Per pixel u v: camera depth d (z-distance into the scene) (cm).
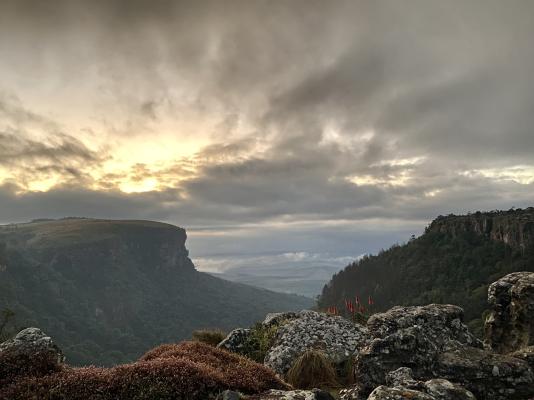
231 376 844
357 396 819
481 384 766
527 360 831
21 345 838
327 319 1421
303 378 1103
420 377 796
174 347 1145
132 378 760
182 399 737
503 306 1095
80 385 732
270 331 1485
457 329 940
